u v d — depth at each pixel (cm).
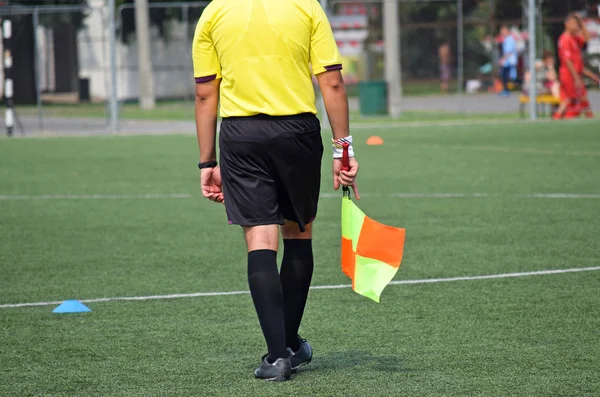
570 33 6431
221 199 1316
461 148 4819
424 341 1432
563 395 1155
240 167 1218
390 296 1750
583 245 2228
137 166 4262
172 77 10588
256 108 1209
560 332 1467
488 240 2316
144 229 2578
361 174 3809
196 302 1725
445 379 1230
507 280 1866
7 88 6266
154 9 9894
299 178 1225
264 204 1220
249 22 1210
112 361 1345
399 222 2617
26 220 2759
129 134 6250
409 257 2123
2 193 3381
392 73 7412
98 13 11006
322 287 1839
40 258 2181
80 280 1936
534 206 2861
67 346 1432
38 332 1521
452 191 3250
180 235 2478
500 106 8044
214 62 1250
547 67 7038
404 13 9800
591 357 1324
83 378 1262
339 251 2227
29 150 5169
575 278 1873
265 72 1208
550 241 2286
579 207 2822
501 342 1416
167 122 7306
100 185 3588
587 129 5709
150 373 1281
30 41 10319
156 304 1714
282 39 1209
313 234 2469
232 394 1178
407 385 1205
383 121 6919
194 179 3750
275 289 1223
